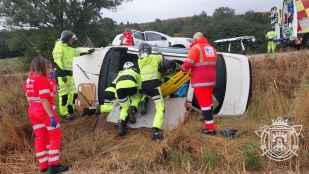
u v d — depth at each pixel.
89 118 7.08
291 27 15.16
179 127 5.61
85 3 34.19
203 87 5.93
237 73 6.95
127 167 5.10
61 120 7.18
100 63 7.11
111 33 35.91
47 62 5.12
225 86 6.86
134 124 6.41
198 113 6.79
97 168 5.19
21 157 5.61
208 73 5.94
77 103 7.28
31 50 26.12
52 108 5.18
